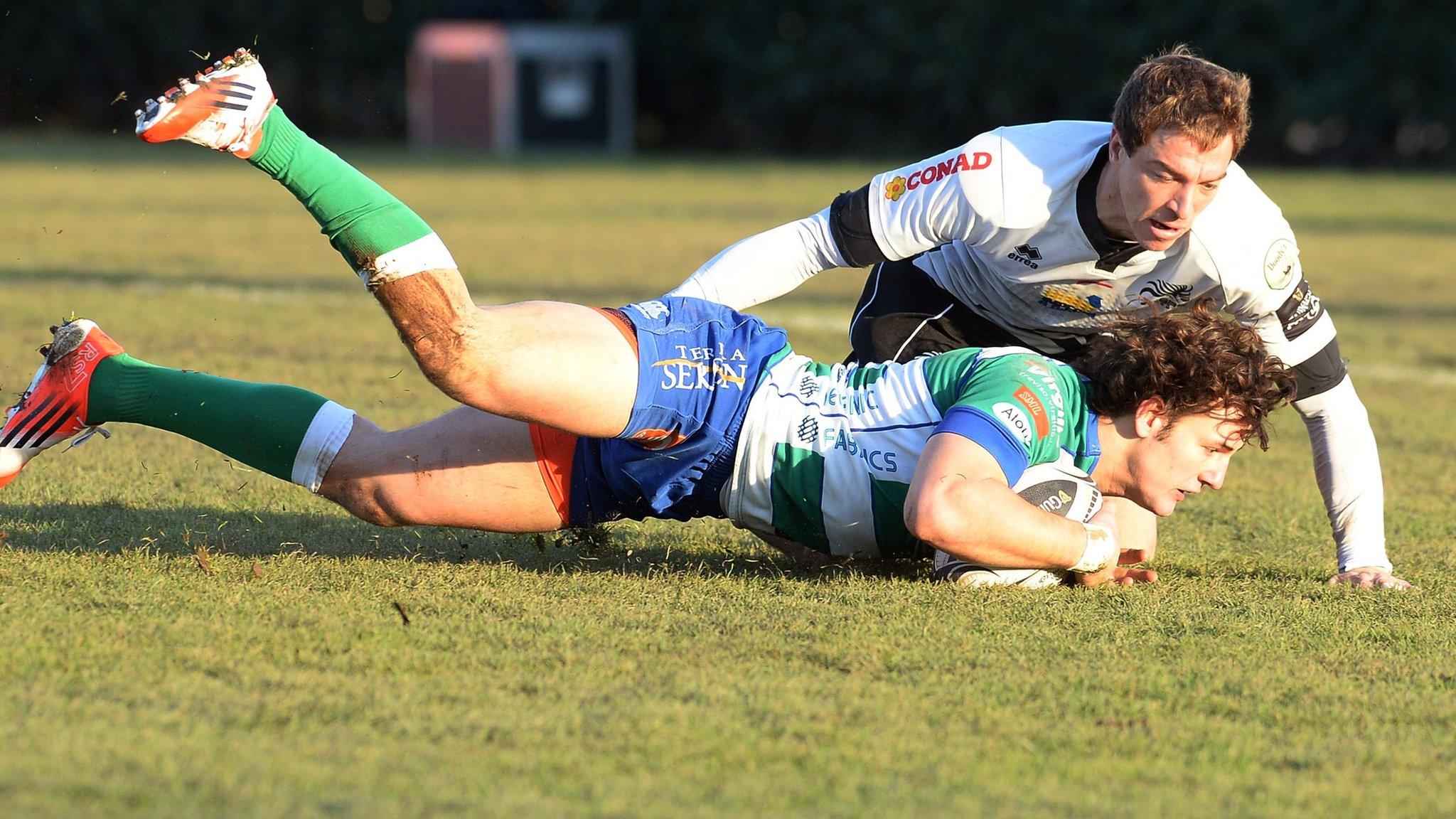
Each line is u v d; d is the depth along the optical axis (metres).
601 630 10.02
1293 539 14.77
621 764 7.64
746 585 11.53
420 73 116.38
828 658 9.59
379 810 6.92
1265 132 96.81
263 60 109.88
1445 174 90.44
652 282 35.97
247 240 42.97
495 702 8.49
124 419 11.79
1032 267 12.34
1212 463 11.59
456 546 12.77
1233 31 94.75
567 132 119.00
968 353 11.75
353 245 9.97
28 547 11.82
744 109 111.50
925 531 10.55
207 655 9.09
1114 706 8.95
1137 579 12.10
